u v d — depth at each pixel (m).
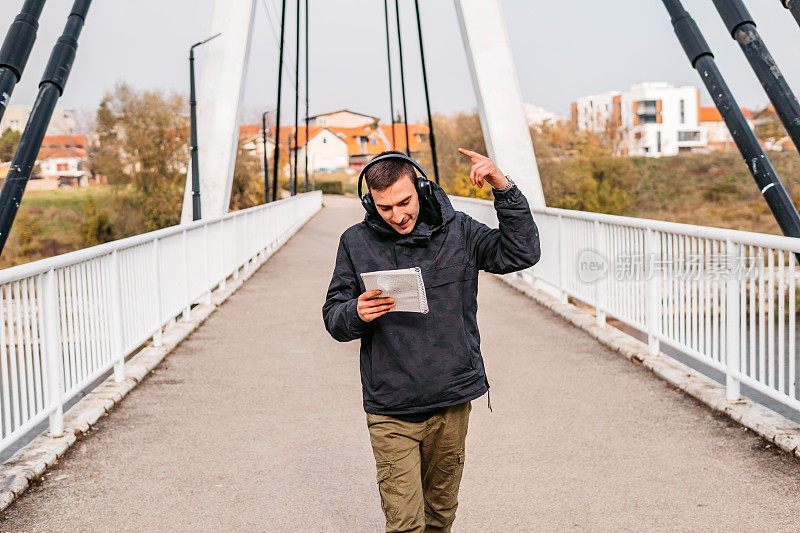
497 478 4.03
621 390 5.70
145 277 7.09
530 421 5.02
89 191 53.25
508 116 12.62
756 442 4.45
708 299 5.38
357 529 3.46
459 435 2.54
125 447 4.68
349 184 95.31
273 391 5.98
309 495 3.87
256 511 3.68
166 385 6.23
